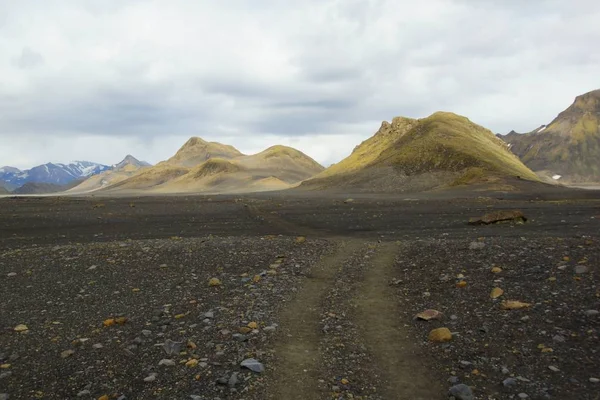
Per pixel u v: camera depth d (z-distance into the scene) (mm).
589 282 11859
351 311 11547
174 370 8258
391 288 13586
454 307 11398
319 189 184750
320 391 7410
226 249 21031
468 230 26906
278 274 15961
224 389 7488
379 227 31859
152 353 9070
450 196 94562
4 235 31406
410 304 11961
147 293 13938
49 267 18078
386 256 18438
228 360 8633
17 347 9578
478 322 10227
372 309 11672
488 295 11977
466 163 157875
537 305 10812
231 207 61812
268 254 19703
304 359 8625
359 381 7766
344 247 21609
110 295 13820
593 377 7465
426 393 7352
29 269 17797
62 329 10703
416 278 14367
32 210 54562
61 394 7469
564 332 9234
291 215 46750
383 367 8305
